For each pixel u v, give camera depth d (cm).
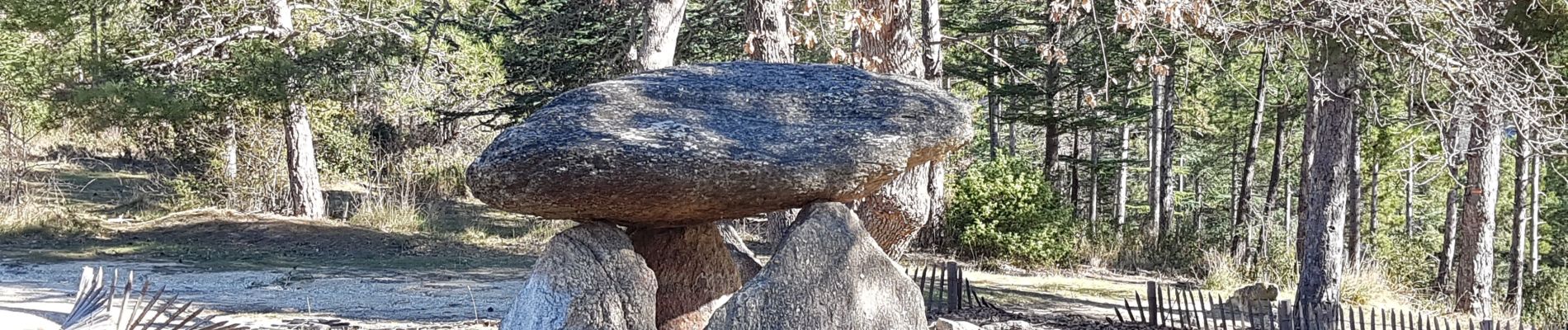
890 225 905
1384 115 2128
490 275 1423
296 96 1753
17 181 1944
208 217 1916
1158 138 2575
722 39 1750
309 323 893
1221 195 3369
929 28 1155
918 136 562
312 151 2109
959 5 2323
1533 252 2395
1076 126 2341
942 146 573
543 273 555
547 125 533
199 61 1748
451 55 2006
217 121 1911
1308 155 1898
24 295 1052
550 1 1867
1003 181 1978
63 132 2733
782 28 1040
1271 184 2372
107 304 430
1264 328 1030
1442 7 1063
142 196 2270
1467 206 1602
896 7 963
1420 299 1675
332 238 1795
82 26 1694
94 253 1545
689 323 625
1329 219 1244
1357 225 2194
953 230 2006
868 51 982
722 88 586
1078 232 2008
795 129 555
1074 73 2239
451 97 2195
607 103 558
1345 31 1080
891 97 589
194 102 1620
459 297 1166
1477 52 1059
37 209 1839
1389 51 1180
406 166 2542
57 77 1578
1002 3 2247
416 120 2658
